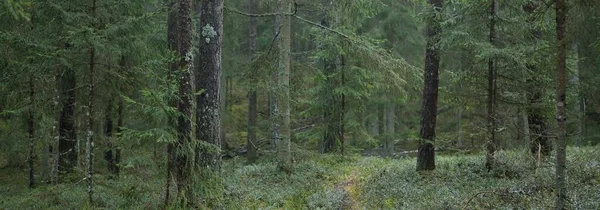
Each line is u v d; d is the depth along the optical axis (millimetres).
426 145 13273
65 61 11273
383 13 23109
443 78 18844
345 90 16625
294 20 24016
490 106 12086
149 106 8602
